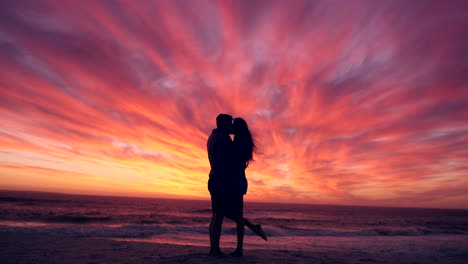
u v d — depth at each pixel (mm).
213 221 3150
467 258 6984
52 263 3004
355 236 14688
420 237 13992
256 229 3188
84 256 3455
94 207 43688
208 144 3117
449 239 12891
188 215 31109
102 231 11375
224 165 3049
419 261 4492
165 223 20156
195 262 2752
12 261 3137
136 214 29969
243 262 2791
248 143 3123
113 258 3293
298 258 3467
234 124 3197
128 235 11008
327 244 10305
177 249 4242
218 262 2748
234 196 3057
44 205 41281
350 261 3592
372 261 3789
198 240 10539
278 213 48031
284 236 13758
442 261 4980
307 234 15117
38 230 10398
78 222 19094
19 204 40250
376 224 27516
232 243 9531
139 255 3535
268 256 3434
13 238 5852
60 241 5320
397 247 9438
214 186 3076
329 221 28844
